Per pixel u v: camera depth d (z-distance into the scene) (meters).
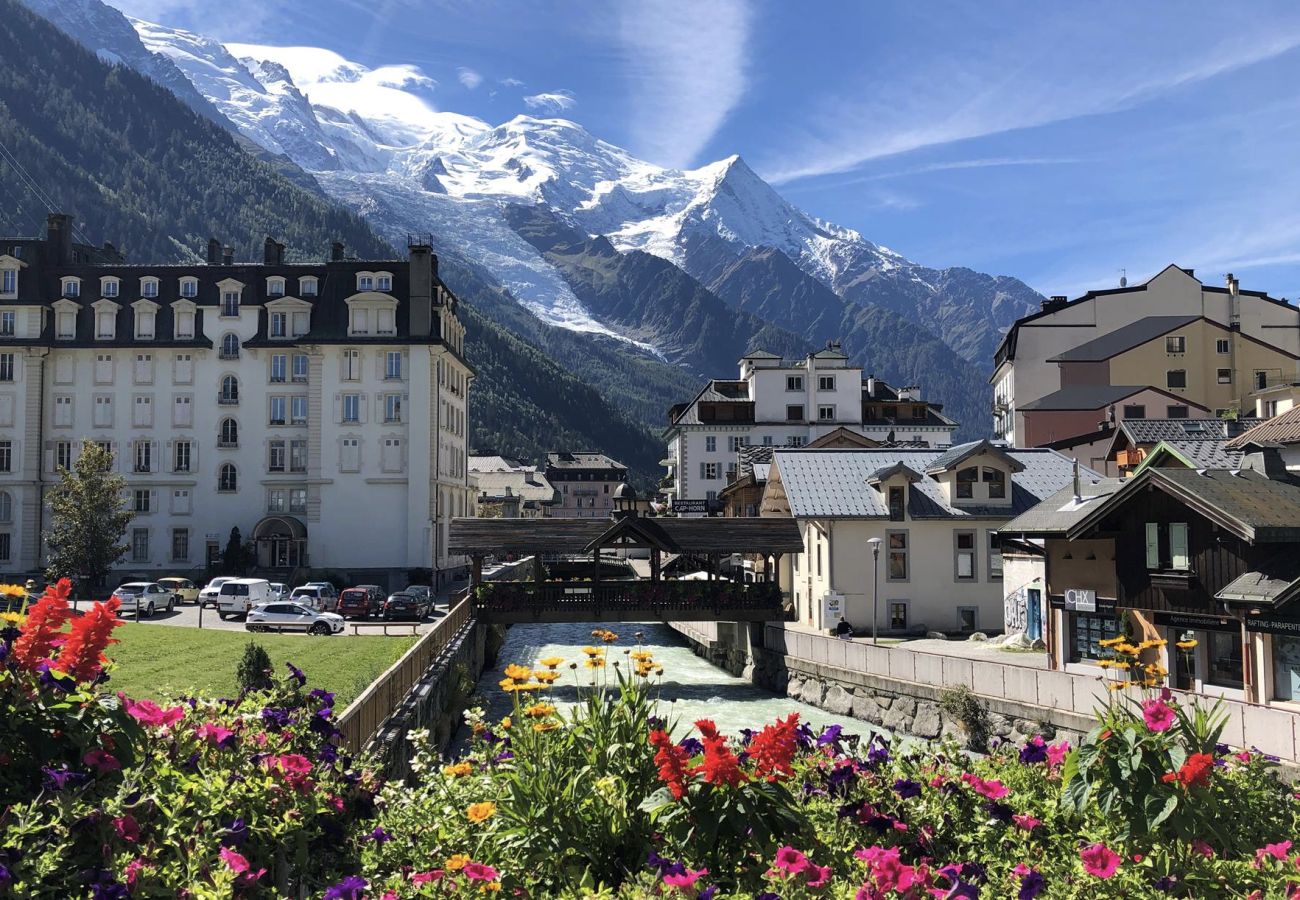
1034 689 27.73
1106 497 35.38
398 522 80.88
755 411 121.62
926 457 55.53
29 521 81.88
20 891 6.34
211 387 83.19
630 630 70.56
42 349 82.56
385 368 81.81
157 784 8.17
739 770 9.69
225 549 80.69
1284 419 42.97
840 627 47.62
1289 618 25.45
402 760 21.75
